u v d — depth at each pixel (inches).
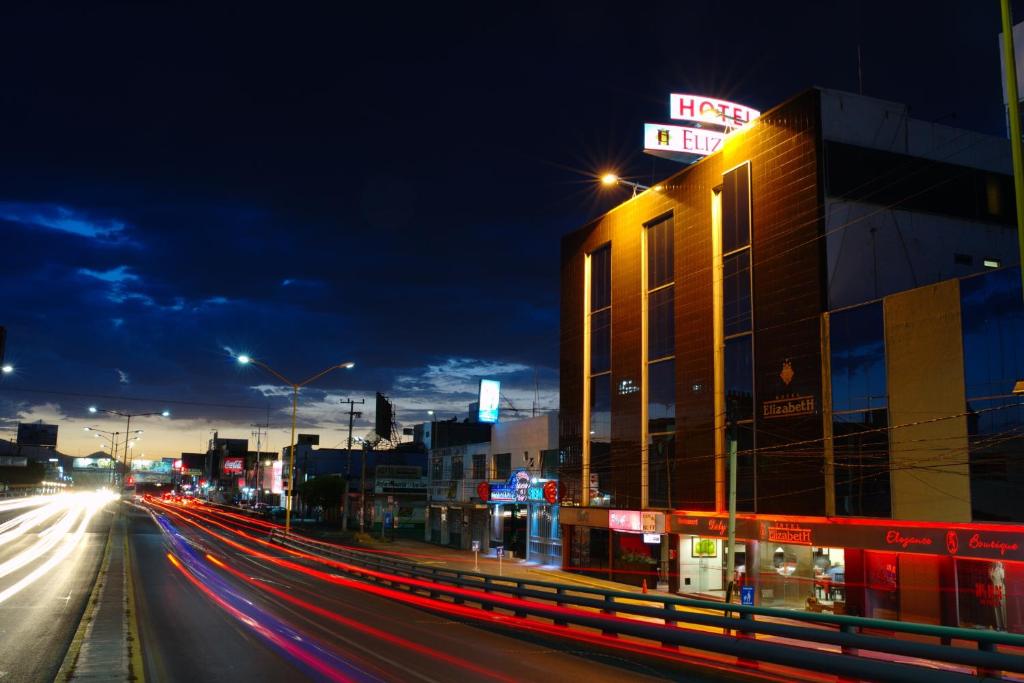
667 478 1497.3
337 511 3582.7
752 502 1268.5
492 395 2319.1
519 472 1894.7
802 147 1234.0
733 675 558.6
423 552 2244.1
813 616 576.7
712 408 1382.9
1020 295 903.1
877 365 1074.1
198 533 2662.4
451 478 2529.5
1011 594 861.8
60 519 2942.9
